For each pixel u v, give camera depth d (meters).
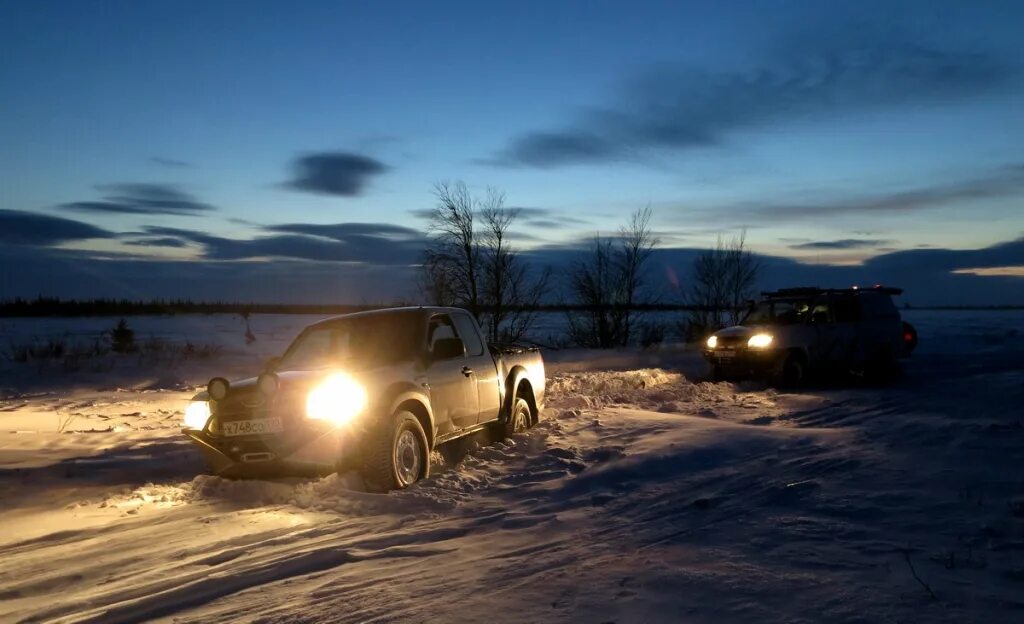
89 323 46.03
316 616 4.35
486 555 5.38
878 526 5.70
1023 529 5.48
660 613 4.21
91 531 6.16
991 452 7.84
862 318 17.59
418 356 8.30
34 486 7.76
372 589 4.74
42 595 4.84
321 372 7.68
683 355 24.28
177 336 34.38
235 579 4.97
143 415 12.88
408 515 6.50
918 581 4.54
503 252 25.02
